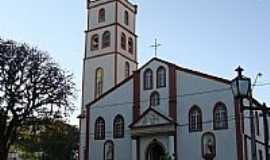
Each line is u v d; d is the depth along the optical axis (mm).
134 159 49156
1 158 47344
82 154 55000
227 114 45812
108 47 63688
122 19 66188
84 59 64812
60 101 50688
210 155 45594
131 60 65812
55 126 53531
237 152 44219
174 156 46875
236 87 16828
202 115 47250
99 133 53375
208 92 47500
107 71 62562
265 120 19312
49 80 50062
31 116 49344
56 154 74250
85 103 62406
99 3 66562
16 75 48562
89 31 66000
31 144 65188
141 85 51781
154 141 48625
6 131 48125
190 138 47188
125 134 51438
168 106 49219
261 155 48781
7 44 49094
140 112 50906
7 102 47906
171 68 50156
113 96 53625
